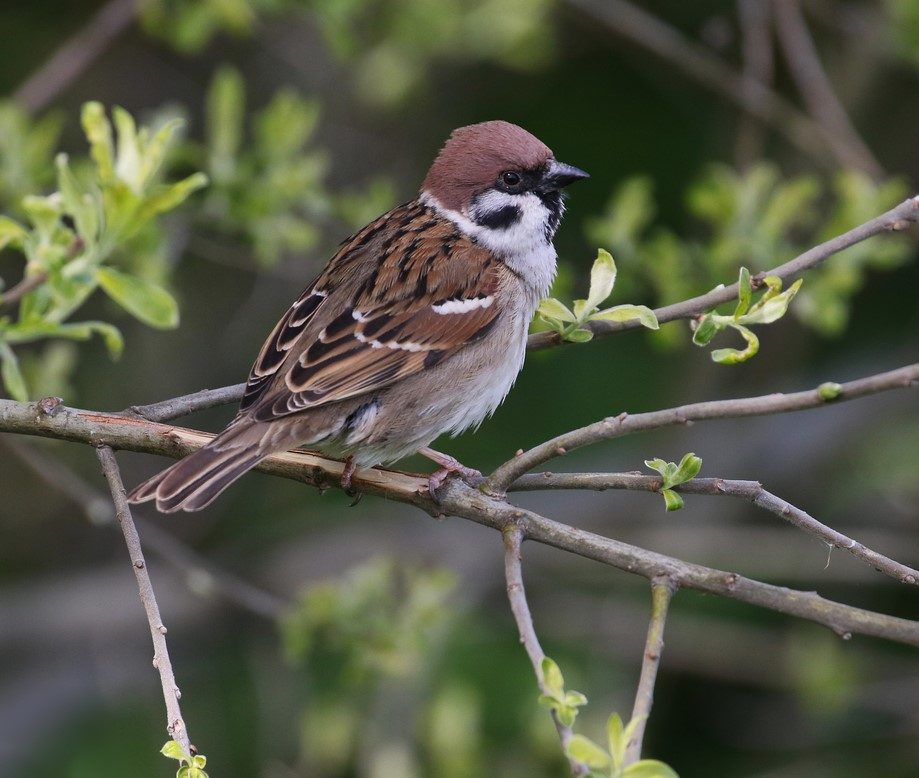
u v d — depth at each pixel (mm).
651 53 12469
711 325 6355
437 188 8359
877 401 13336
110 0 12969
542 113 13781
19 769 11641
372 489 6949
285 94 10117
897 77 13852
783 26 11539
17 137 9508
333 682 11984
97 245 5992
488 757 11023
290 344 7527
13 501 13148
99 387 12953
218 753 11828
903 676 12469
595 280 6840
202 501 6594
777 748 12375
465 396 7785
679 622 12414
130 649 12586
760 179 9609
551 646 12234
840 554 12617
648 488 6312
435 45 12008
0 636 12445
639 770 4871
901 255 9383
